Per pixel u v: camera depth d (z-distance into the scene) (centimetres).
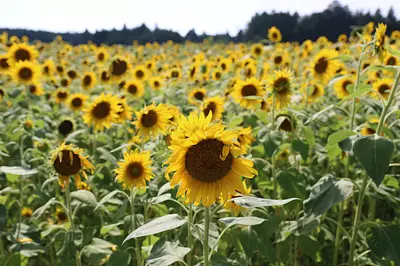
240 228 119
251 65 312
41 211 121
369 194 142
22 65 281
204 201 77
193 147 77
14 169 120
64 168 126
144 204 126
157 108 154
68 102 270
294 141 137
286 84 157
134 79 318
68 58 676
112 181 165
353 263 127
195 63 393
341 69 273
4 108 312
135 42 1059
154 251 84
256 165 143
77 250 121
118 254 108
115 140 232
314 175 161
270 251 111
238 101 189
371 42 128
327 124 212
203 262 89
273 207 153
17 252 127
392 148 89
